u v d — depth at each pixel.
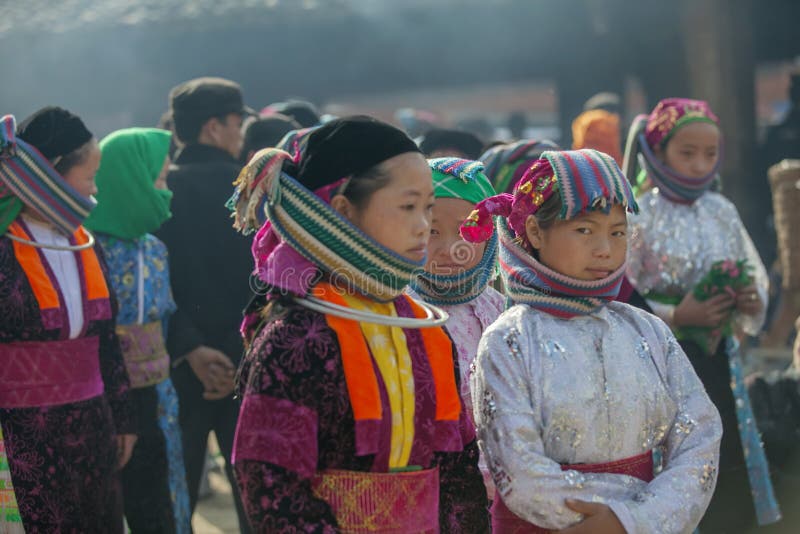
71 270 4.44
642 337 3.29
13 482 4.22
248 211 2.87
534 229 3.24
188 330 5.75
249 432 2.76
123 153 5.29
